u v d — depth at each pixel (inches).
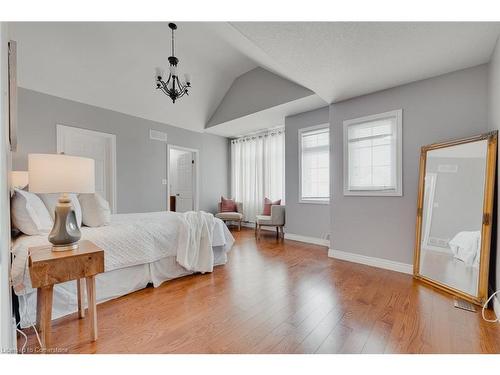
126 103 171.6
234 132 239.6
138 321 68.4
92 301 59.1
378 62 91.7
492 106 83.6
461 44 79.5
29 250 59.0
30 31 116.3
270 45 82.0
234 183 256.4
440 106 100.3
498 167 76.4
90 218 86.8
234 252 146.9
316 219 171.0
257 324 66.9
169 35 139.3
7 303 35.7
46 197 79.3
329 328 64.8
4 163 31.9
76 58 133.5
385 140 116.7
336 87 114.4
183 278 102.8
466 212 85.4
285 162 190.4
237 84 194.7
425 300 81.7
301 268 116.4
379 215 118.1
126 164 178.1
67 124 149.2
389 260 114.8
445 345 57.2
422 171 102.7
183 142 218.7
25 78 130.7
